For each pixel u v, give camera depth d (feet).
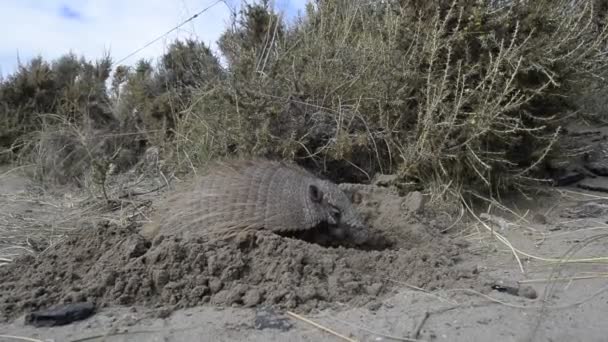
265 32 22.65
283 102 18.72
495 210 17.51
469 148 16.85
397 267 12.70
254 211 13.65
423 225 15.57
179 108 24.76
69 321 10.55
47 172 24.11
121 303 11.26
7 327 10.48
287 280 11.45
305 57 20.33
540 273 12.68
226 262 11.87
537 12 17.69
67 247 13.33
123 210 18.71
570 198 18.30
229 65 21.15
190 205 13.88
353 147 18.63
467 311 10.78
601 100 24.84
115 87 30.25
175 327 10.24
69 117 27.99
